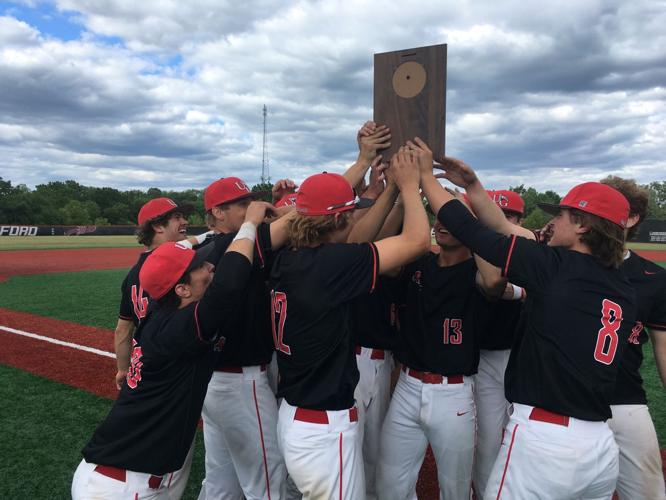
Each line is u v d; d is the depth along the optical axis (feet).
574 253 6.72
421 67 7.42
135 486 6.70
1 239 118.73
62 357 20.94
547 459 6.24
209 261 8.45
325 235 7.19
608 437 6.41
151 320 7.32
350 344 7.16
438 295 8.41
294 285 6.84
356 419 7.16
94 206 261.85
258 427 8.65
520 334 7.41
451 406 8.37
